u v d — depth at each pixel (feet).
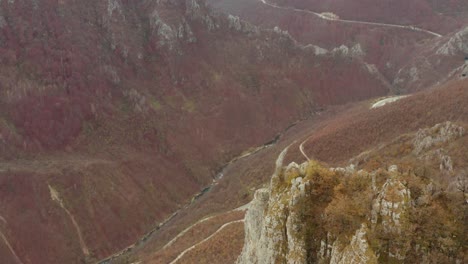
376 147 349.82
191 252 297.12
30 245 417.69
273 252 126.00
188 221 424.46
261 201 144.77
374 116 424.46
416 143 278.67
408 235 103.50
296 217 121.90
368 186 120.16
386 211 107.34
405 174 119.24
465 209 107.14
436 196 111.45
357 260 101.91
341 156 402.31
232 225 323.16
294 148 458.50
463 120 338.95
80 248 440.86
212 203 456.45
